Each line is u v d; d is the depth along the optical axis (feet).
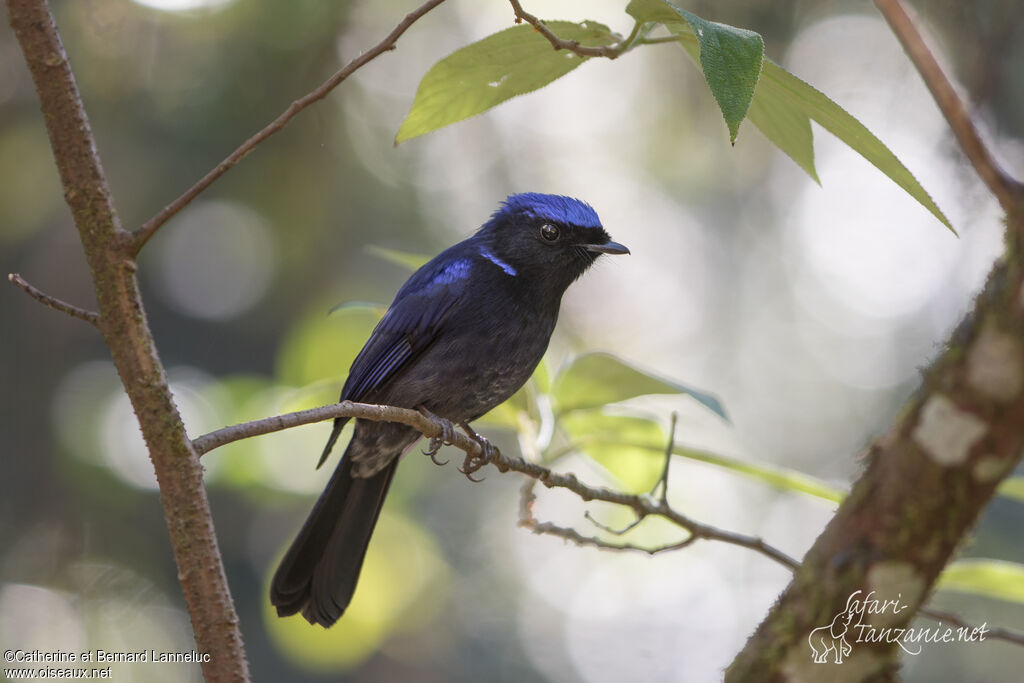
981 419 11.24
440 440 23.66
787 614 12.60
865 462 12.58
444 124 18.02
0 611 41.09
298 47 37.04
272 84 37.65
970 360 11.24
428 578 42.60
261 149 38.96
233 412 35.86
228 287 46.78
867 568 12.05
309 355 29.32
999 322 11.04
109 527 42.73
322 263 43.29
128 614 42.27
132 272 13.82
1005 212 10.93
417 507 50.67
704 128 46.65
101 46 36.88
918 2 33.58
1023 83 32.65
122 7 36.01
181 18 36.11
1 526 42.63
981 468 11.46
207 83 37.55
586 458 24.64
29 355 44.75
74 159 13.76
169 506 13.88
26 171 41.96
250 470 35.83
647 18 15.71
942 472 11.59
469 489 53.93
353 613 40.91
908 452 11.78
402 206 44.45
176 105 38.06
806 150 16.88
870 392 51.65
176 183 39.96
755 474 21.58
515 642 54.19
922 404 11.75
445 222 45.83
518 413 26.99
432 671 53.21
